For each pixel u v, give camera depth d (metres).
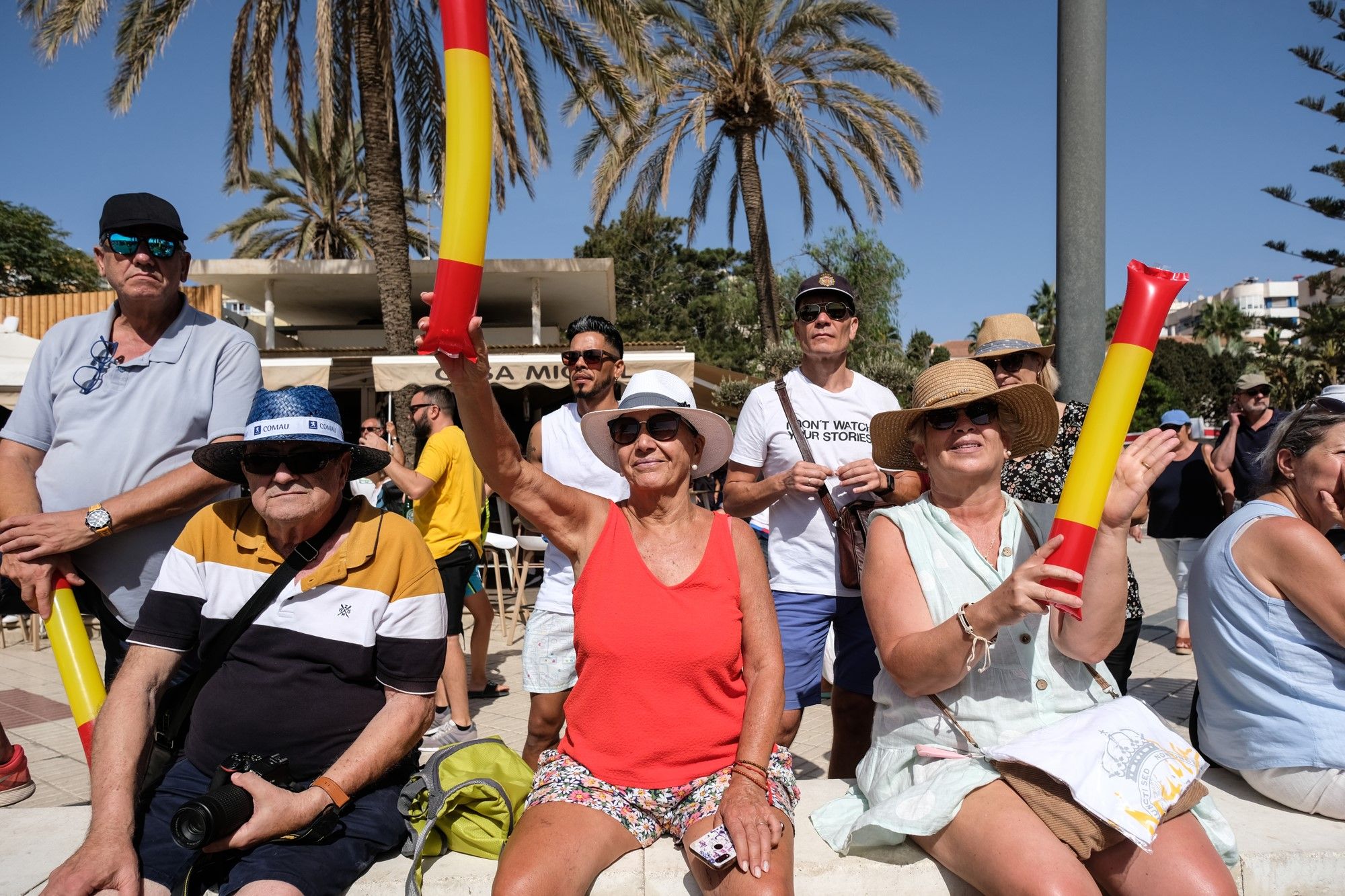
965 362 2.62
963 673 2.30
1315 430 2.70
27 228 26.31
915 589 2.52
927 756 2.47
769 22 18.00
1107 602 2.26
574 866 2.13
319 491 2.28
